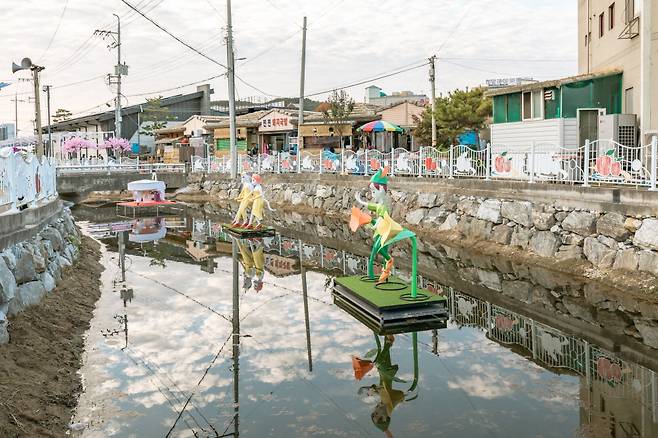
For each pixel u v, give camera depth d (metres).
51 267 11.97
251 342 10.27
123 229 25.77
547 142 21.02
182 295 13.61
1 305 8.48
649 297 12.09
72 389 7.91
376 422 7.20
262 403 7.79
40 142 21.78
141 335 10.51
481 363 9.20
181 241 22.22
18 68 19.41
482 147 33.25
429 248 18.92
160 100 57.09
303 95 35.56
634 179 13.58
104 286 14.32
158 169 42.38
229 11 35.06
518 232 16.72
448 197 20.31
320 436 6.86
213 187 39.47
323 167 30.06
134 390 8.14
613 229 13.64
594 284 13.45
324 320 11.64
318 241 21.92
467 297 13.12
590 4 23.89
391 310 11.12
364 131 33.22
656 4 16.64
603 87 20.53
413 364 9.22
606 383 8.28
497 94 23.50
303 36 35.00
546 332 10.66
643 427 6.87
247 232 23.09
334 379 8.62
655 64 16.78
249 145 43.53
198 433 6.95
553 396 7.89
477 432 6.87
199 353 9.70
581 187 14.77
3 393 6.90
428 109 35.44
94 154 55.97
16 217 10.17
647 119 16.98
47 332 9.33
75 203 37.00
